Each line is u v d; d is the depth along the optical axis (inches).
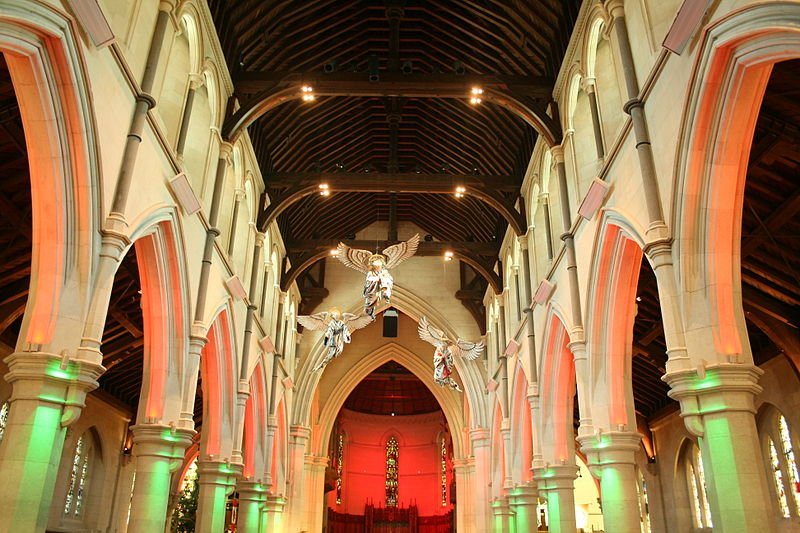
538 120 662.5
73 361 346.0
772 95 466.3
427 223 1210.0
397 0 697.6
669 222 384.2
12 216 589.6
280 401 1005.2
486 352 1149.1
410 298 1202.6
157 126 451.5
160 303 507.8
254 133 784.3
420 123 941.2
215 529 636.7
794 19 279.4
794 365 672.4
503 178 848.3
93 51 359.9
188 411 517.7
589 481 1416.1
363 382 1909.4
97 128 365.1
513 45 703.7
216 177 622.8
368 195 1135.6
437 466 1867.6
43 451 330.6
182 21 523.5
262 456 877.8
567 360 684.7
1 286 674.8
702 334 353.7
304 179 839.1
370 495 1860.2
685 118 362.0
